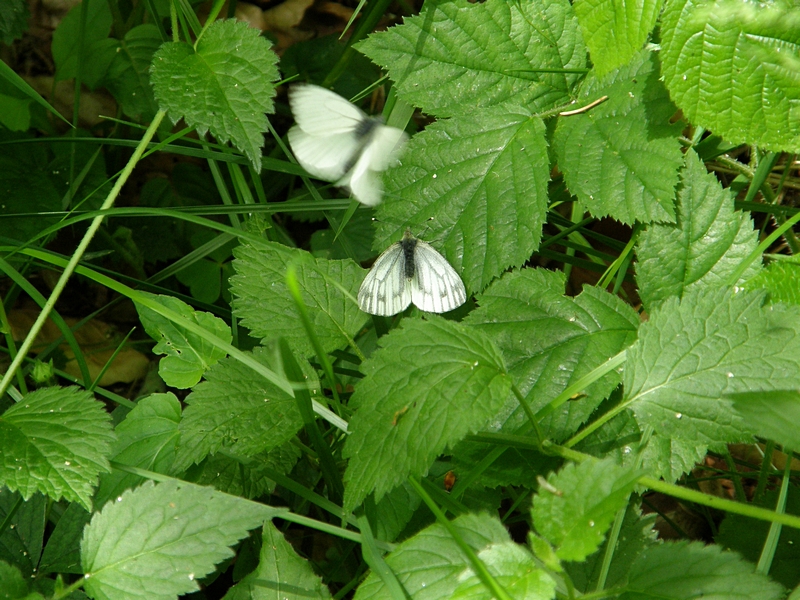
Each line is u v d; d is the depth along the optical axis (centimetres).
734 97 44
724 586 38
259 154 45
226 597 41
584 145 47
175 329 46
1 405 48
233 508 40
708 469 49
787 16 43
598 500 37
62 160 54
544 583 38
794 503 44
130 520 40
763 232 53
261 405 44
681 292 45
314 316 47
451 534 39
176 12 47
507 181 47
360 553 47
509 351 44
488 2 48
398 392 40
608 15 44
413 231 47
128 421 45
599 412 44
